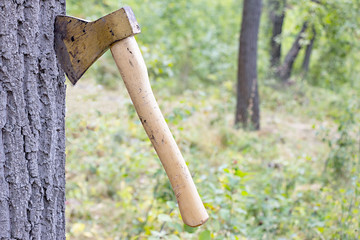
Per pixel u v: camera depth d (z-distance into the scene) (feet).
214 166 15.58
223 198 9.25
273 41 40.91
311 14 29.01
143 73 3.70
